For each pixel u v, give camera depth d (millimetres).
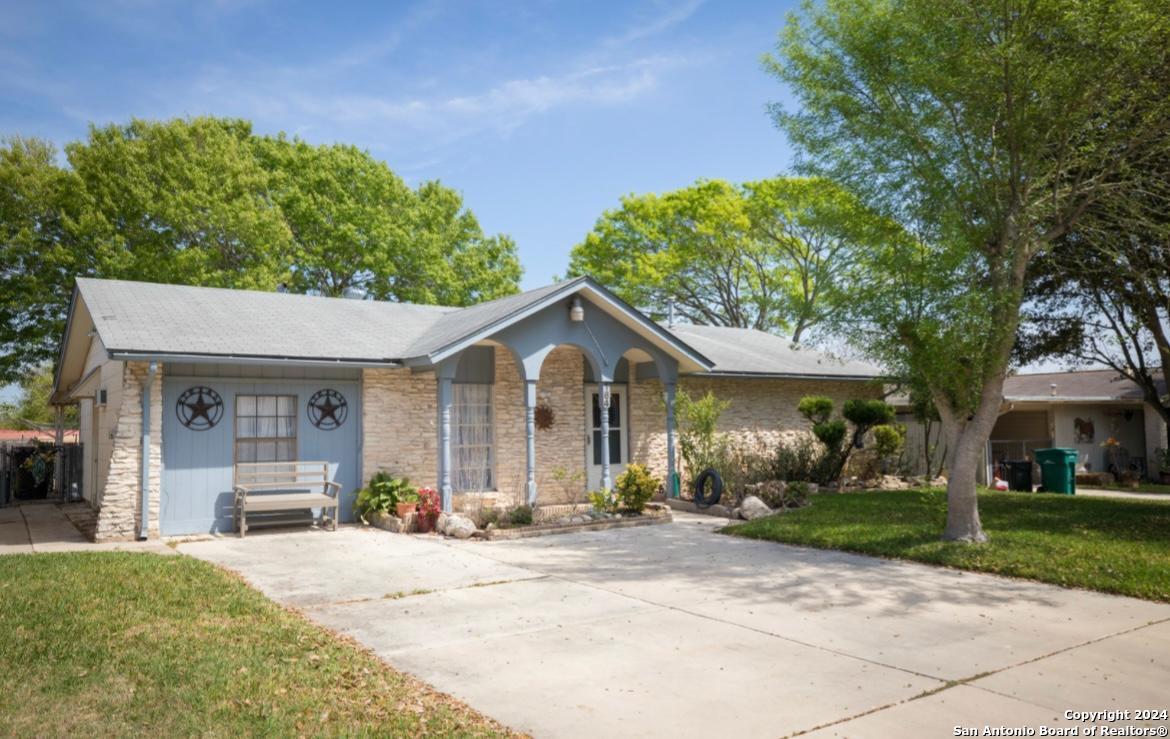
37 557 10047
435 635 6941
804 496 16156
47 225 26672
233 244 27656
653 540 12438
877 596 8398
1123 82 10188
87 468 18625
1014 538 10977
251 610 7555
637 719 4973
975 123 10898
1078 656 6250
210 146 27438
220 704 5062
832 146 11875
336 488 13500
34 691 5258
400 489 14156
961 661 6133
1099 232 12508
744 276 36344
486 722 4914
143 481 12352
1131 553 9891
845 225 12203
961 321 10258
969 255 10953
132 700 5113
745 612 7734
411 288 32000
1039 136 10844
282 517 13391
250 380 13555
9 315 26312
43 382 45656
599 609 7883
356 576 9539
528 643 6684
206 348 12461
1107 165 11625
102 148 26125
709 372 18297
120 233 26250
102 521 12133
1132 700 5281
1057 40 10094
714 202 33875
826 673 5863
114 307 13570
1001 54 9859
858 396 22719
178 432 12875
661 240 35781
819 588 8797
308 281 31125
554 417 17297
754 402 20484
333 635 6887
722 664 6094
